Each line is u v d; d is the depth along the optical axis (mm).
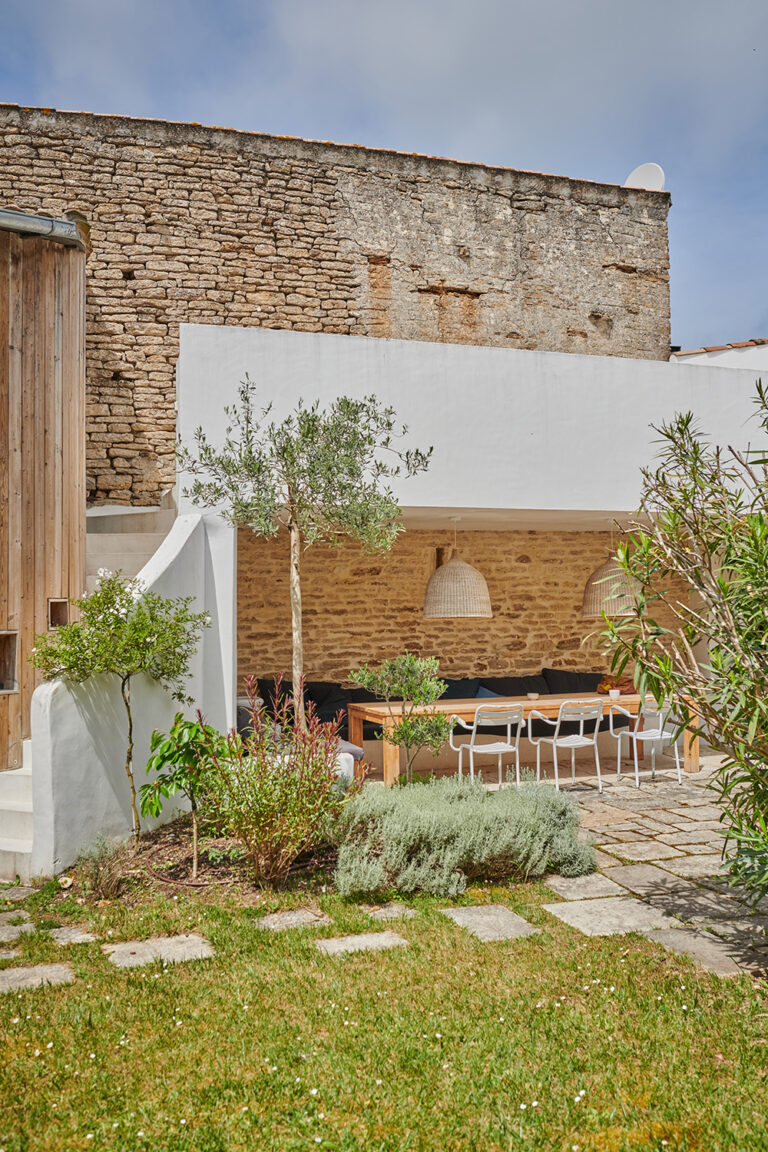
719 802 3791
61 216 9727
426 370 7340
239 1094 2557
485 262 11672
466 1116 2467
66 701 4848
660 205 12836
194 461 6016
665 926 4094
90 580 6777
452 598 7344
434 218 11414
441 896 4539
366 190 11062
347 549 9758
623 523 9242
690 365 8289
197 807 5254
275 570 9469
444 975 3473
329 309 10812
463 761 8867
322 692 9125
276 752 4711
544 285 12016
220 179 10344
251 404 6785
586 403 7887
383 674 6633
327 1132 2381
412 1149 2320
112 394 9805
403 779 7680
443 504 7371
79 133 9828
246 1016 3080
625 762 9164
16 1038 2914
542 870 4887
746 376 8516
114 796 5234
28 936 3867
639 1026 3021
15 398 5809
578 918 4207
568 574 10781
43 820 4691
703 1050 2867
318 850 5184
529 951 3740
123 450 9789
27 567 5824
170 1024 3014
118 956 3678
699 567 3812
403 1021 3035
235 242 10367
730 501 3893
